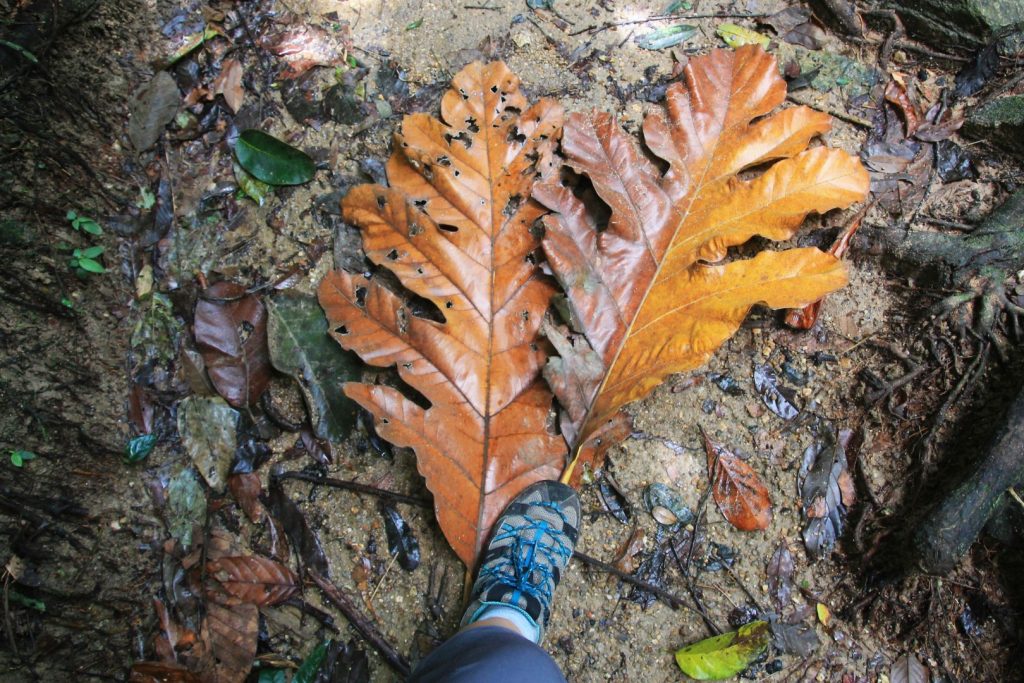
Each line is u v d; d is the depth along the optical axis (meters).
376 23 2.29
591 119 2.04
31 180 1.87
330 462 1.97
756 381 2.08
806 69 2.32
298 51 2.22
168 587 1.85
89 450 1.85
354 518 1.94
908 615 1.94
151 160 2.11
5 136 1.85
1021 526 1.85
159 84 2.12
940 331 2.04
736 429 2.04
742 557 1.96
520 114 2.03
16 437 1.74
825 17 2.38
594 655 1.89
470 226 1.97
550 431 1.98
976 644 1.90
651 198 1.99
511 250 1.95
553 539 1.79
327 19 2.28
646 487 1.99
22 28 1.91
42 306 1.84
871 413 2.05
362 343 1.90
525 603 1.70
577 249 1.92
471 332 1.91
